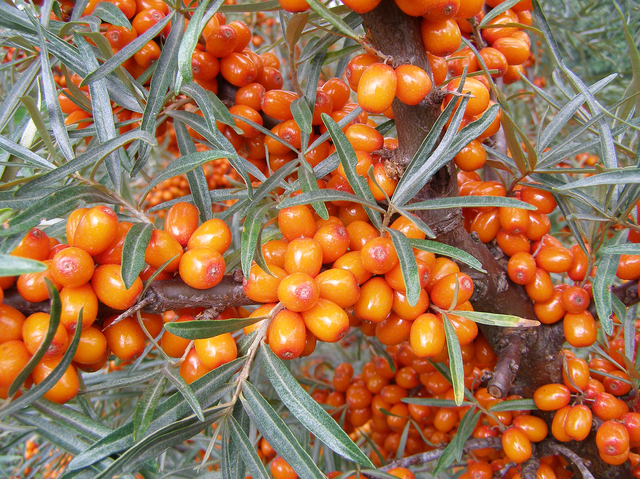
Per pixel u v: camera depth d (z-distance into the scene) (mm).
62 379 103
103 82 123
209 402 108
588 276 146
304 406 105
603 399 148
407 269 104
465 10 114
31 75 133
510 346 147
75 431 103
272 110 146
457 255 108
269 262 123
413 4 105
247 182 120
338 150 112
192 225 120
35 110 102
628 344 146
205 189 134
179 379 104
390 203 115
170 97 131
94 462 98
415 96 111
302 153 129
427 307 120
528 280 141
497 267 146
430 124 122
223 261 113
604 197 141
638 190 130
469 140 115
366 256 110
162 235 113
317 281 112
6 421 118
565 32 317
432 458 168
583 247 145
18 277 103
